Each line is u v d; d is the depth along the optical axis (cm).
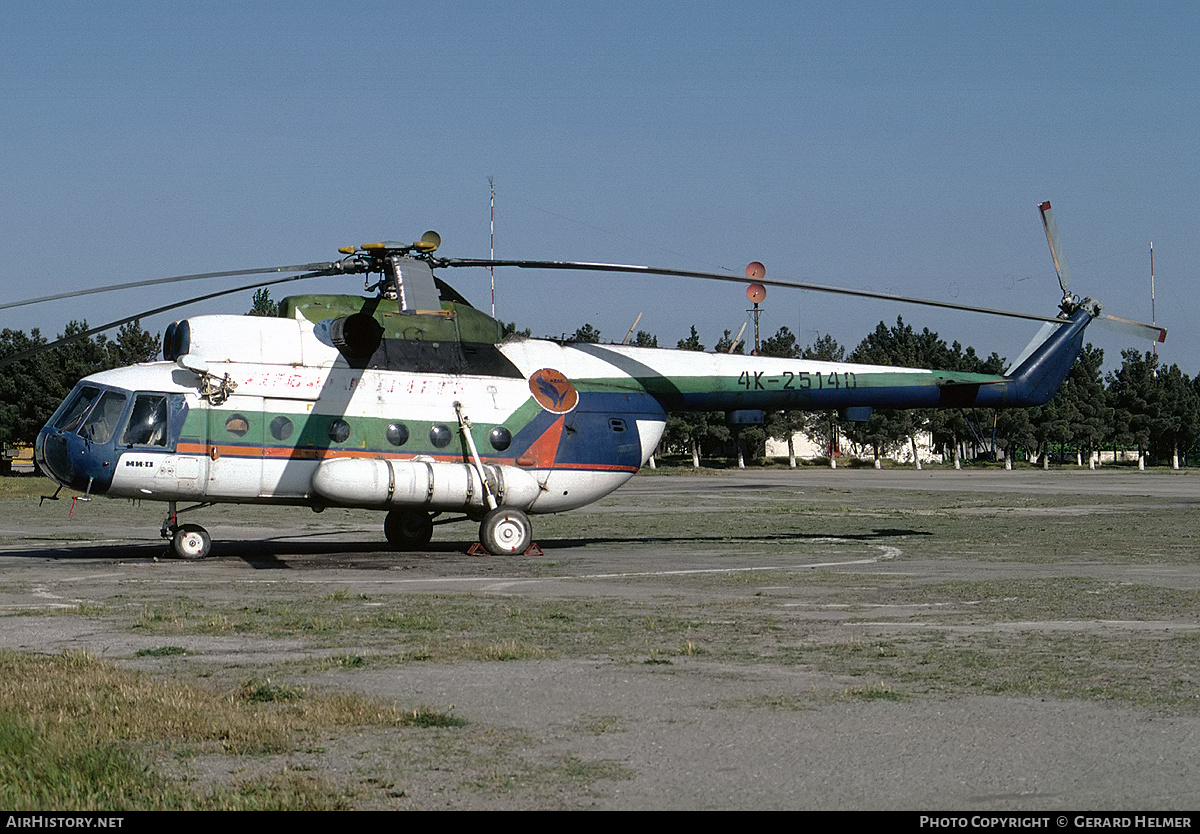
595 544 2623
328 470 2164
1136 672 1016
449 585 1742
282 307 2328
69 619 1334
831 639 1202
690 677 999
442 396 2312
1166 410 12256
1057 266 2897
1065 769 716
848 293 2114
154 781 683
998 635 1226
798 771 715
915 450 11031
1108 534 2889
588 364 2494
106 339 8681
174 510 2205
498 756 746
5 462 8350
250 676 998
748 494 5209
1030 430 11106
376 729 815
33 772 690
